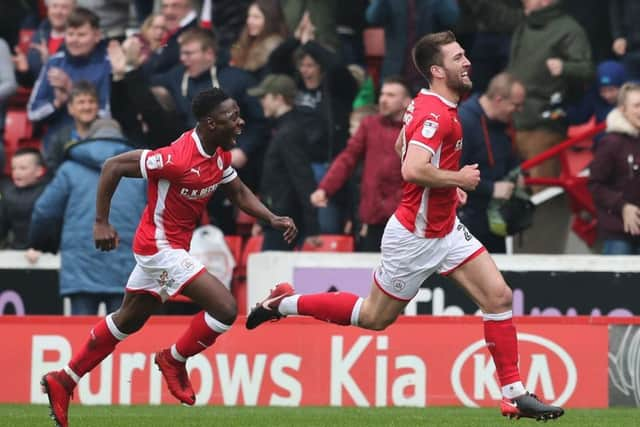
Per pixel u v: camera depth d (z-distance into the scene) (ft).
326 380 96.17
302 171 113.80
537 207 127.75
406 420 84.28
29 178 120.78
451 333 95.81
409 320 96.07
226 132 73.77
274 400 96.07
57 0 134.21
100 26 134.62
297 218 116.16
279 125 114.93
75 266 108.37
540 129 125.59
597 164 113.70
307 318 96.32
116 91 115.75
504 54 132.26
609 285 108.58
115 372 97.04
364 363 96.07
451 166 73.67
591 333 95.61
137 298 76.54
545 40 124.26
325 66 119.85
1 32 144.46
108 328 76.54
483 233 111.45
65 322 98.07
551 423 82.53
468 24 133.08
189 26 124.77
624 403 95.35
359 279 107.14
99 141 109.19
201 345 76.54
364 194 110.22
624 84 114.93
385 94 108.58
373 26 134.92
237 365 96.43
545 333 95.81
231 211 124.57
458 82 72.59
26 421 82.99
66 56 125.29
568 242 127.75
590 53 124.98
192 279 74.74
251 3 137.49
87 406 95.45
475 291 74.69
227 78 118.73
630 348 95.45
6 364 98.12
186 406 95.35
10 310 117.39
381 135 109.29
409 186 73.67
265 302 78.95
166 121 115.55
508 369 74.54
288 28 127.24
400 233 74.18
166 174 73.92
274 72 123.13
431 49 72.79
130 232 108.27
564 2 135.13
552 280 108.99
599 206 114.32
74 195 108.27
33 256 116.78
